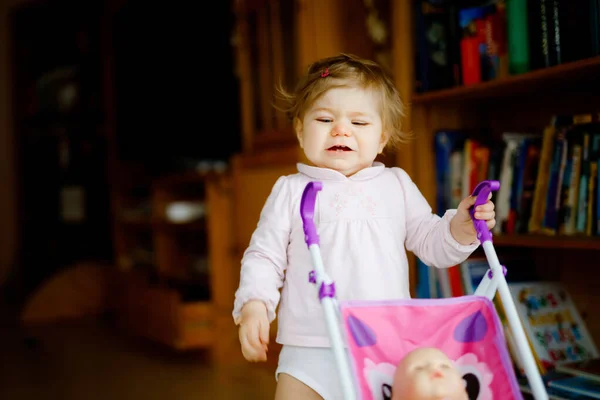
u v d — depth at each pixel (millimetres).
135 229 4352
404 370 1025
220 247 3193
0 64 5141
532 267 2154
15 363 3092
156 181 3854
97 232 4547
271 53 2699
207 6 3613
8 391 2637
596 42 1677
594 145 1734
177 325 3172
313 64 1391
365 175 1326
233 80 3467
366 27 2512
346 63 1326
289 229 1313
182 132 3902
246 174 2795
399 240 1316
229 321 3164
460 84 2072
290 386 1252
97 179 4531
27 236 4781
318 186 1097
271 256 1286
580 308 2080
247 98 2887
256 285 1228
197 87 3744
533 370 1041
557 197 1813
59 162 4684
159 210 3869
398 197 1354
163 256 3898
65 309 4223
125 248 4316
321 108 1298
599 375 1694
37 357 3195
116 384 2688
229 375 2764
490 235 1160
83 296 4281
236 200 2871
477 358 1095
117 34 4293
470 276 1988
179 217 3734
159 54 4016
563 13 1746
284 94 1509
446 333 1106
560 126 1852
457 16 2080
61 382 2746
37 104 4738
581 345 1979
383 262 1267
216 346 3188
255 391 2506
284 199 1333
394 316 1097
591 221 1733
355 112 1289
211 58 3605
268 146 2748
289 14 2578
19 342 3535
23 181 4766
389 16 2516
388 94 1358
